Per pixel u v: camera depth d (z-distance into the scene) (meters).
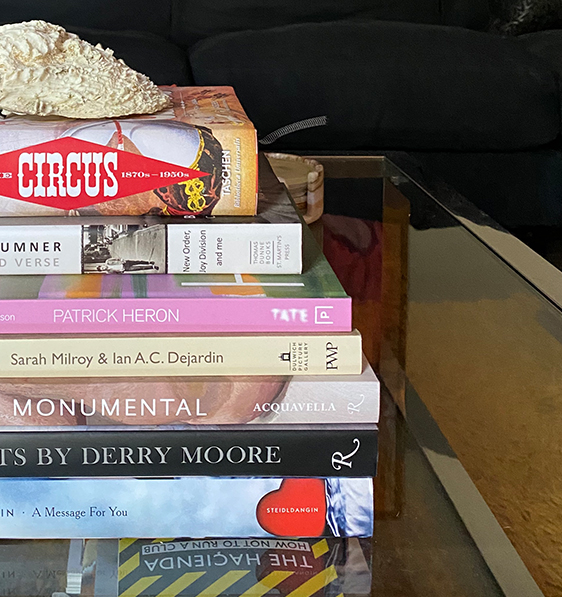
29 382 0.37
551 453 0.61
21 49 0.44
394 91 1.48
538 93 1.51
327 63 1.47
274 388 0.38
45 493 0.38
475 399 0.68
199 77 1.48
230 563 0.38
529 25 1.81
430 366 0.70
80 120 0.45
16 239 0.39
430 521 0.44
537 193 1.56
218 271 0.41
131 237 0.40
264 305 0.37
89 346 0.37
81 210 0.42
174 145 0.42
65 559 0.38
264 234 0.41
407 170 0.85
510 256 0.60
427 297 0.74
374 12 1.81
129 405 0.37
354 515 0.40
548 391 0.73
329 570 0.38
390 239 0.82
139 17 1.77
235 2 1.78
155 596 0.36
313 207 0.76
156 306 0.37
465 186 1.55
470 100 1.49
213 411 0.38
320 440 0.38
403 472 0.50
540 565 0.44
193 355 0.37
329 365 0.38
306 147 1.52
